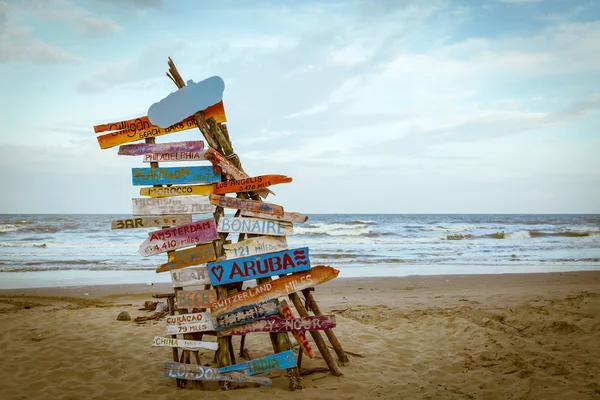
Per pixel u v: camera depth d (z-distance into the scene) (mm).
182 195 5137
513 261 20672
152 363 5840
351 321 7910
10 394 4781
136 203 5035
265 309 4965
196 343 4941
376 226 47969
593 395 4578
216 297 4984
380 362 5773
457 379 5207
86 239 32906
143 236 35031
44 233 37312
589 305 8344
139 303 10758
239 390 4871
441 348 6324
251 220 5031
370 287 13141
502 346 6160
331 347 6406
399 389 4883
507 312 8375
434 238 34906
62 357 5992
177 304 5016
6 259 20969
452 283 13875
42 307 10133
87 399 4672
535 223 56969
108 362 5836
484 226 48844
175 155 5160
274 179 5086
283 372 5480
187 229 5023
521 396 4633
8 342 6660
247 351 6012
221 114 5211
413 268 18422
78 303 10766
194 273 5023
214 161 5117
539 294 10938
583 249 26297
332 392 4785
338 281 14406
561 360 5617
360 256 22719
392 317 8445
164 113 5090
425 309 9266
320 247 28109
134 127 5188
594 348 6031
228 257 4957
